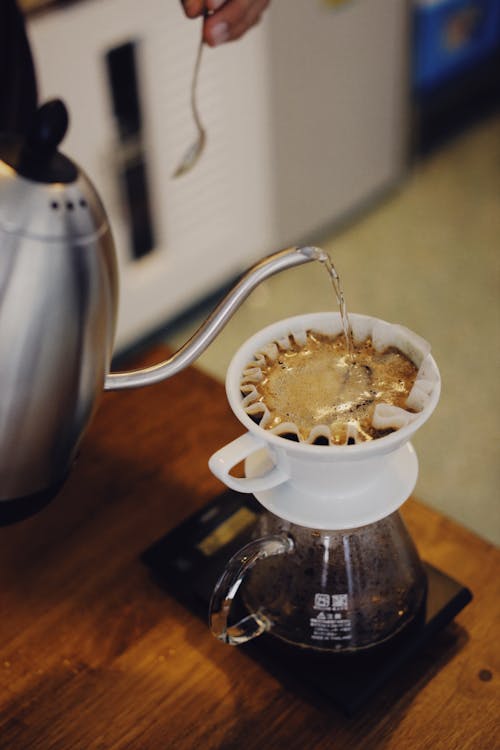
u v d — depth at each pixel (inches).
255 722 26.2
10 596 29.4
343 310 25.4
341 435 23.5
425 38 88.6
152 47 62.1
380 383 24.8
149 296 72.7
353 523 24.4
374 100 83.9
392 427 23.5
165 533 30.9
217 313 24.3
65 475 24.2
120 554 30.4
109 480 32.5
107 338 22.3
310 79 75.6
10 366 21.1
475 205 89.0
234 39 35.1
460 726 25.8
